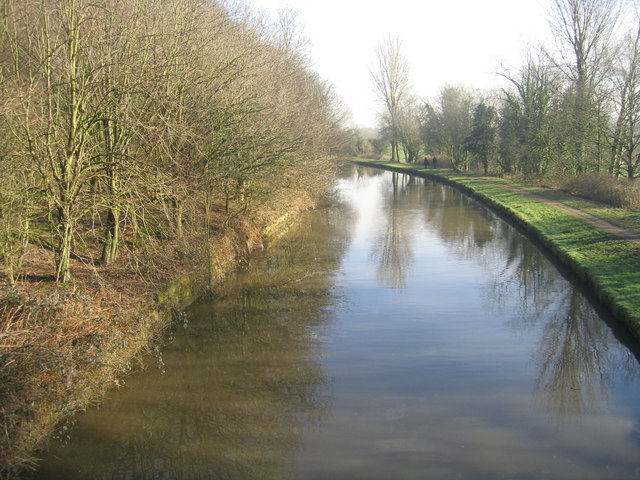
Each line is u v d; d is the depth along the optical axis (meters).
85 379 7.79
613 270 13.70
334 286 15.07
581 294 13.77
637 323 10.09
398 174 57.31
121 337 8.64
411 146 67.62
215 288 13.97
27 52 9.31
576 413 8.23
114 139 10.88
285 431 7.77
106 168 10.27
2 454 5.93
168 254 11.98
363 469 6.86
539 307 13.13
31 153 8.84
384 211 29.78
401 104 68.56
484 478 6.65
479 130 46.25
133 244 12.66
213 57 13.34
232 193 17.27
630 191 23.47
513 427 7.83
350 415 8.20
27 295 7.62
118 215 11.66
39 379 6.78
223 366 9.86
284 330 11.70
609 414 8.22
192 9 12.55
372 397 8.75
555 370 9.73
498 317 12.51
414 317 12.56
